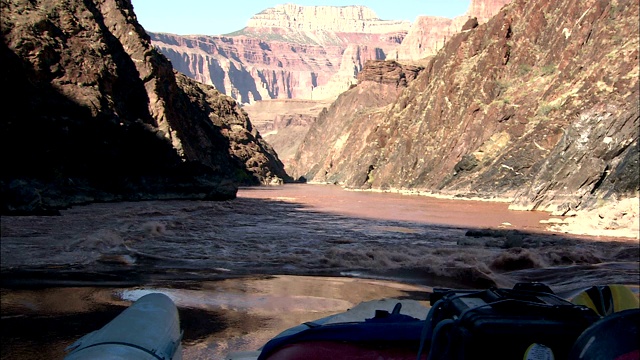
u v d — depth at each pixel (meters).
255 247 16.97
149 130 50.59
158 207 36.12
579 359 1.52
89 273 10.81
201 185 50.28
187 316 7.05
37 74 43.62
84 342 2.33
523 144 64.12
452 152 79.31
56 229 20.22
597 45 64.56
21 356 5.39
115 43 61.06
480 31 95.94
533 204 45.84
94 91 48.16
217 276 10.82
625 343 1.45
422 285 10.20
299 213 38.47
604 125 44.16
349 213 40.34
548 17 81.56
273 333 6.25
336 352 2.09
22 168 34.00
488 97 79.94
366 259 13.21
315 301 8.27
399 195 78.75
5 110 34.81
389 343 2.12
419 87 115.62
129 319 2.49
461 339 1.72
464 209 47.31
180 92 85.44
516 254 13.08
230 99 146.25
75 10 55.06
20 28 44.00
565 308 1.80
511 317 1.73
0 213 25.77
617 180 41.09
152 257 13.49
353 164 142.88
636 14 63.59
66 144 38.66
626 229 25.23
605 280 10.55
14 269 11.16
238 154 131.25
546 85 70.75
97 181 41.50
